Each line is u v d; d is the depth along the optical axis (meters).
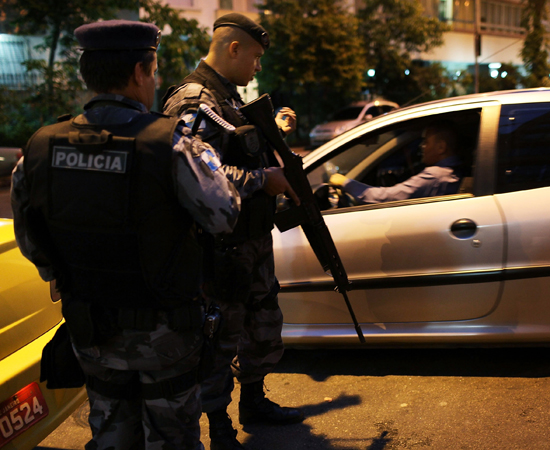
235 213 1.36
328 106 21.34
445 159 2.54
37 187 1.34
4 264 1.84
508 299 2.35
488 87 27.59
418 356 2.73
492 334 2.38
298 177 1.92
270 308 2.08
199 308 1.43
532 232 2.29
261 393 2.22
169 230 1.31
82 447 2.19
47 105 13.57
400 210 2.46
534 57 20.30
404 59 23.45
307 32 18.41
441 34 24.03
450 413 2.19
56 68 14.12
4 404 1.66
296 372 2.70
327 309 2.59
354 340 2.56
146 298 1.32
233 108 1.83
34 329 1.87
